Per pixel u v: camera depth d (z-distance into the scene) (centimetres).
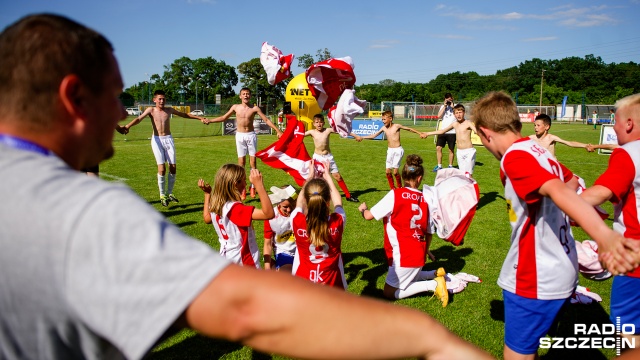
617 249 135
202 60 9556
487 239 678
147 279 67
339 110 730
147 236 70
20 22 82
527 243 252
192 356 362
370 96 7762
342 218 412
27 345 72
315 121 933
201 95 9625
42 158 78
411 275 462
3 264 69
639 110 272
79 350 74
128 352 67
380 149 1930
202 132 2819
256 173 391
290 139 807
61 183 74
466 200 372
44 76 78
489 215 829
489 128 256
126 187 80
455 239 377
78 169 89
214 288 67
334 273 414
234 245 413
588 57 9956
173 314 67
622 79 8569
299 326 67
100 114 87
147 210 75
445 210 375
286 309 67
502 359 362
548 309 254
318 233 387
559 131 3372
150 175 1185
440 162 1321
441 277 456
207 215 446
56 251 68
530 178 215
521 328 262
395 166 1057
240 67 5962
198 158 1533
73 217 70
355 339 67
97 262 68
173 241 72
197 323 69
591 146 797
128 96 6975
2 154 77
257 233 696
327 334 66
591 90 8569
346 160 1575
